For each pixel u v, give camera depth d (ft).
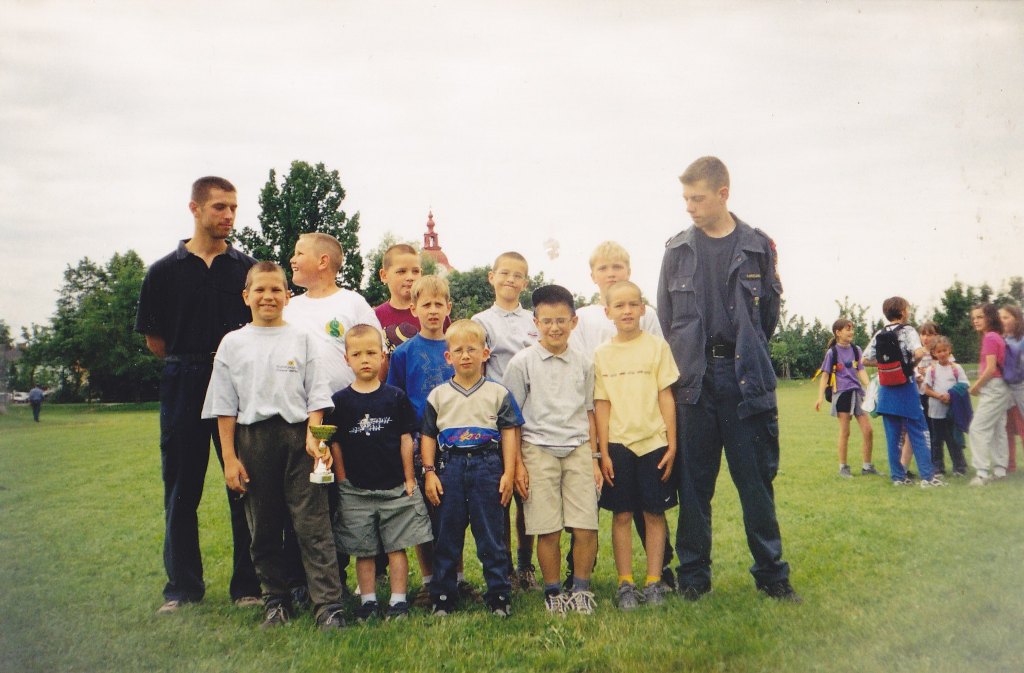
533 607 9.51
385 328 12.37
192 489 10.04
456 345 9.98
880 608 8.07
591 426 10.13
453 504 9.62
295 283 11.48
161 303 10.30
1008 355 14.40
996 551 9.34
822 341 75.10
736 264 9.73
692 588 9.46
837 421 35.12
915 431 16.65
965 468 17.33
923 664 6.65
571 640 7.91
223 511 16.63
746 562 11.08
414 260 12.53
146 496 17.87
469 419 9.83
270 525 9.34
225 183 10.38
